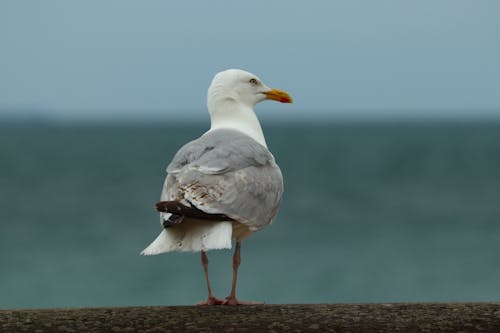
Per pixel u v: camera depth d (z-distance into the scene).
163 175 59.59
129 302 18.89
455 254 25.16
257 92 8.40
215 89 8.27
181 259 23.09
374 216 35.97
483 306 6.45
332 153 89.38
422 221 34.06
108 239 28.53
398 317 6.12
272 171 7.39
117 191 47.41
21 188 49.94
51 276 21.70
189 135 168.75
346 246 27.23
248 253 25.44
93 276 21.50
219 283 20.36
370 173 62.19
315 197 45.00
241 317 6.16
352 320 6.05
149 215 35.69
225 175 6.90
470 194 45.41
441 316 6.14
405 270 22.44
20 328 5.87
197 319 6.10
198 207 6.55
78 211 37.62
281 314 6.25
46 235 29.91
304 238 29.27
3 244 27.84
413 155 84.69
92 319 6.11
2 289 20.12
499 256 24.56
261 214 7.12
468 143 114.88
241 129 8.14
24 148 102.50
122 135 168.88
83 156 84.75
